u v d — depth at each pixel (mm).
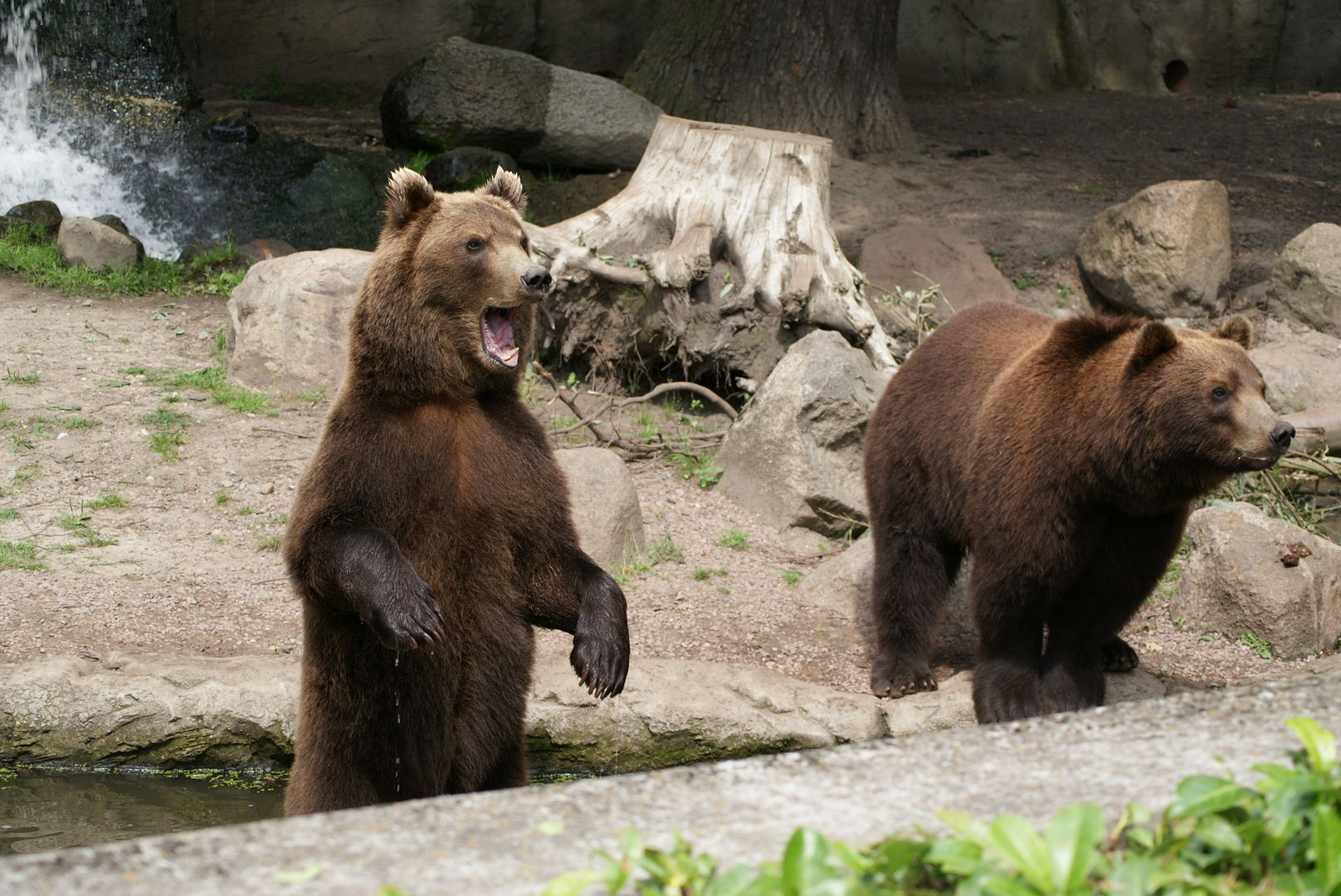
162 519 12641
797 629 11492
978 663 9195
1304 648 11328
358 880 3377
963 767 4039
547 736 9508
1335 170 25469
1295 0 33781
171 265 20094
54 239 20609
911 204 22000
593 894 3357
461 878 3400
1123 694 10062
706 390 15977
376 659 6508
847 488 13672
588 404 16266
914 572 10211
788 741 9453
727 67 24234
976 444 9016
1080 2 34094
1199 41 34094
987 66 34031
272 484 13477
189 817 8578
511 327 6996
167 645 10180
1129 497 8273
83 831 8289
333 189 23062
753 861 3484
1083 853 3312
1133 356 8148
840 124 24156
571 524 6957
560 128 23625
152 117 24234
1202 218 18516
